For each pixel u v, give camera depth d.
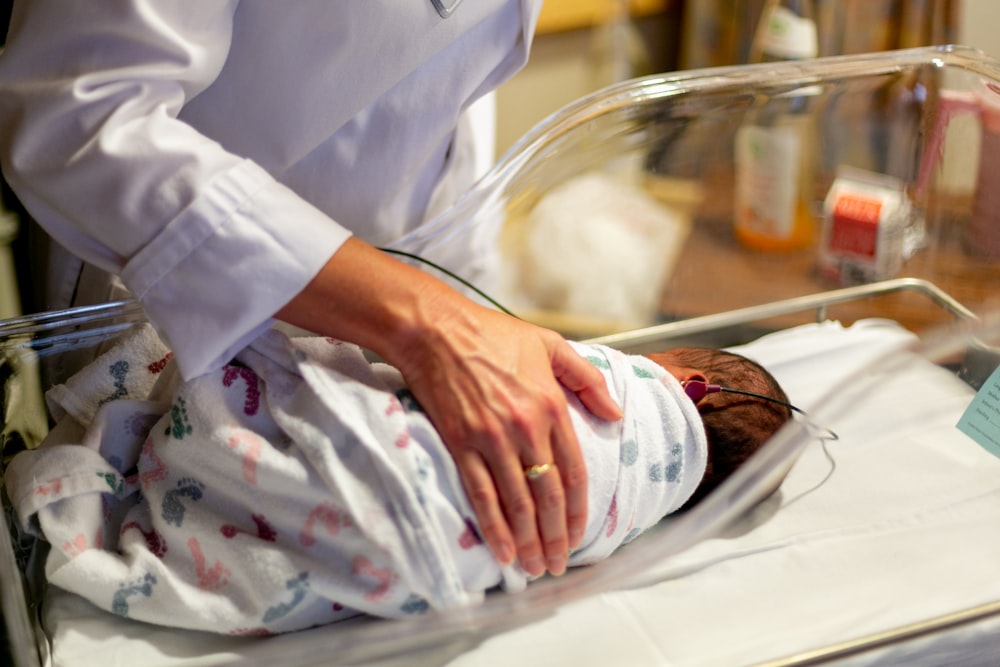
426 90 0.93
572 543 0.78
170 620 0.77
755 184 1.38
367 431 0.76
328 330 0.76
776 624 0.82
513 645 0.79
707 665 0.77
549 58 1.93
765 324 1.26
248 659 0.72
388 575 0.75
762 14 1.65
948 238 1.22
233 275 0.72
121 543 0.82
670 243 1.44
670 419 0.91
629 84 1.19
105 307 0.95
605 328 1.38
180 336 0.75
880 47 1.55
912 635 0.80
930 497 0.96
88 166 0.71
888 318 1.24
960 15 1.53
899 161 1.27
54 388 0.89
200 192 0.71
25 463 0.82
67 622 0.79
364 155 0.95
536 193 1.24
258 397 0.82
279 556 0.76
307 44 0.84
